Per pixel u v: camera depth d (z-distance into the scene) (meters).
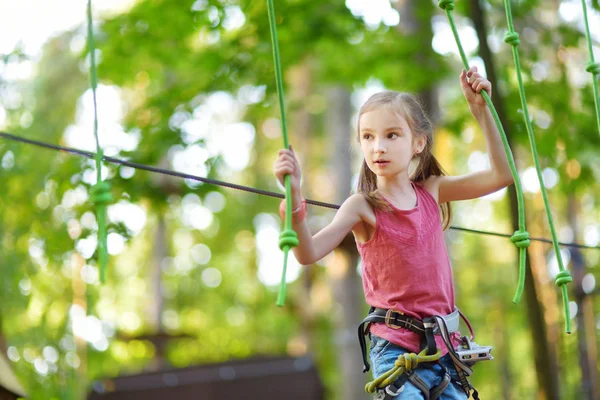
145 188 10.34
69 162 10.45
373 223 3.19
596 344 11.84
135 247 26.00
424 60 11.96
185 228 26.03
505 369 18.31
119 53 11.88
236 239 28.16
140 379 13.63
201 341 26.88
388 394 3.12
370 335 3.32
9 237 11.21
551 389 8.27
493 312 20.81
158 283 23.17
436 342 3.17
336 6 11.38
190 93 11.12
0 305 11.38
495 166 3.43
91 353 16.19
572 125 10.74
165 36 11.62
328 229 3.07
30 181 11.12
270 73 11.24
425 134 3.31
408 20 12.48
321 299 23.66
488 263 23.67
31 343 11.82
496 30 11.03
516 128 10.49
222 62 11.14
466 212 24.30
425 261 3.20
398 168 3.19
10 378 7.21
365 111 3.23
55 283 12.07
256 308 27.88
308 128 23.73
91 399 13.39
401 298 3.19
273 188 25.70
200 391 13.77
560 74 11.03
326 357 22.53
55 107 14.29
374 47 12.02
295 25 11.33
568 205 13.82
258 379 14.20
